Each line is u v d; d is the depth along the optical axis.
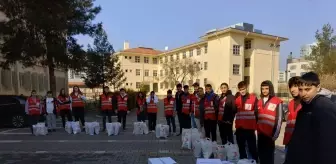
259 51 45.03
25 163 7.19
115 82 29.62
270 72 46.25
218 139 10.20
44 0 16.66
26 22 17.38
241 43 43.19
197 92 11.02
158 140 10.37
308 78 2.57
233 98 7.51
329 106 2.41
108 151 8.54
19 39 16.98
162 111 26.27
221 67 43.72
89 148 8.97
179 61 55.31
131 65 65.06
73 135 11.48
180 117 11.48
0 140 10.39
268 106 5.68
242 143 6.57
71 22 18.91
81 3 19.66
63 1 17.30
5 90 22.22
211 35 44.75
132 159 7.57
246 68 45.59
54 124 12.74
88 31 19.78
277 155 7.87
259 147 5.85
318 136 2.34
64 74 38.25
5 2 17.09
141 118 12.98
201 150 7.51
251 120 6.34
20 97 14.55
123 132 12.33
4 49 17.53
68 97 13.15
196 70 51.38
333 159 2.21
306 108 2.59
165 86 63.28
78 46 19.86
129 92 26.19
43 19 16.38
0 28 17.22
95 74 27.12
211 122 8.80
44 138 10.82
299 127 2.60
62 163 7.18
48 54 18.33
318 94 2.59
